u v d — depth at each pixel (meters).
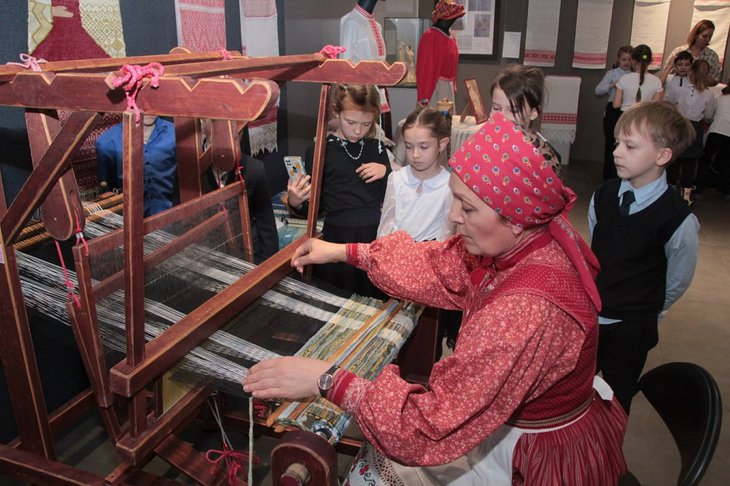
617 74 5.59
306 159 2.06
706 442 0.97
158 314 1.12
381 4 4.12
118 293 1.07
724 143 5.16
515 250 0.89
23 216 1.02
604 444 1.00
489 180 0.82
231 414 1.83
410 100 4.39
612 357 1.68
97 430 1.89
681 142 1.46
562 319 0.84
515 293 0.84
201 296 1.24
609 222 1.62
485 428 0.85
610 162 5.74
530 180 0.81
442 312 1.96
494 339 0.82
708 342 2.70
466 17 6.41
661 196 1.54
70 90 0.85
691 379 1.11
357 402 0.86
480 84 6.66
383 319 1.28
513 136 0.81
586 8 6.31
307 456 0.83
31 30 1.52
